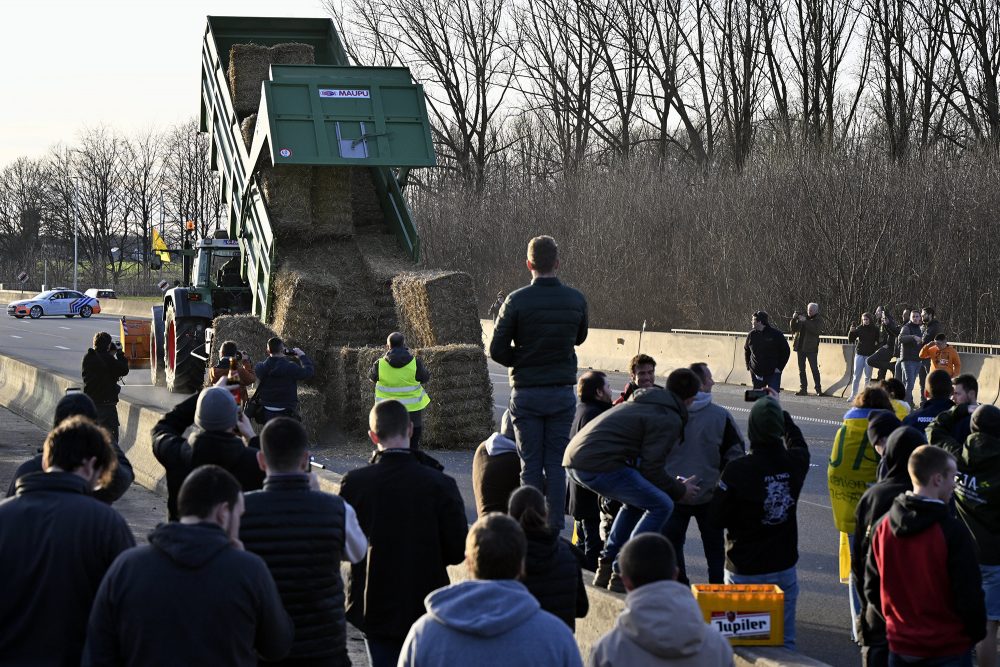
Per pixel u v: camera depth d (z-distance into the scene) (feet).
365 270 73.67
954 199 140.87
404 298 70.95
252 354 68.90
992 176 141.28
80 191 533.96
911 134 176.14
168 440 30.35
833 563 43.24
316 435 67.82
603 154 232.94
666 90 218.38
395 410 25.72
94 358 65.87
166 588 17.83
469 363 67.87
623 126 229.25
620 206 193.98
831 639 34.17
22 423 87.40
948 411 35.22
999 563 30.12
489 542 17.01
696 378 31.76
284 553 22.03
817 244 148.05
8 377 101.71
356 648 34.91
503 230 218.38
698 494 32.50
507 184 231.09
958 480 30.86
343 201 74.38
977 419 30.45
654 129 239.50
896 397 40.55
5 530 19.94
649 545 17.66
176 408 31.96
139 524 50.98
